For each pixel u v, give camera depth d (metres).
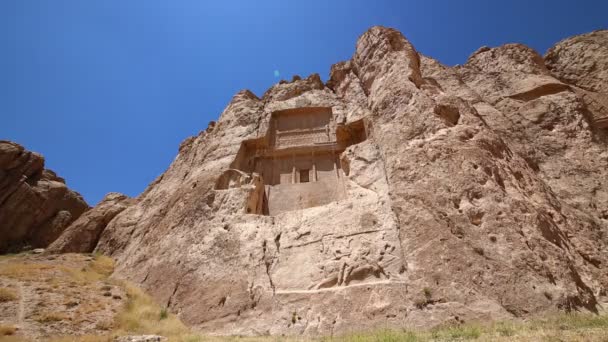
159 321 12.38
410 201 13.41
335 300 11.59
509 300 9.97
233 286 13.11
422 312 10.27
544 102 20.33
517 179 14.45
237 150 20.41
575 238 12.88
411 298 10.70
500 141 15.79
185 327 12.18
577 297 10.05
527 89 21.91
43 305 11.83
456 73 24.95
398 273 11.71
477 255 11.13
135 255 18.31
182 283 14.06
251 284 13.02
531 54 25.41
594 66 24.44
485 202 12.55
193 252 15.23
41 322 10.62
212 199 17.53
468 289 10.44
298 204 18.08
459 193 13.02
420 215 12.77
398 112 17.47
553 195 15.16
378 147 17.02
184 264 14.82
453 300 10.31
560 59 27.00
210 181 18.64
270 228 15.39
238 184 18.45
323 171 19.55
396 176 14.59
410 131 16.06
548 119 19.39
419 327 9.85
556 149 17.86
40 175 33.41
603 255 12.71
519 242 11.25
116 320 11.63
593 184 15.99
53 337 9.78
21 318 10.70
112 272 18.56
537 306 9.70
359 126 19.94
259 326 11.52
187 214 17.61
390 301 10.82
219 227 15.96
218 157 20.56
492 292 10.23
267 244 14.62
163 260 15.86
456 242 11.59
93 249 25.02
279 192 18.94
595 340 6.20
